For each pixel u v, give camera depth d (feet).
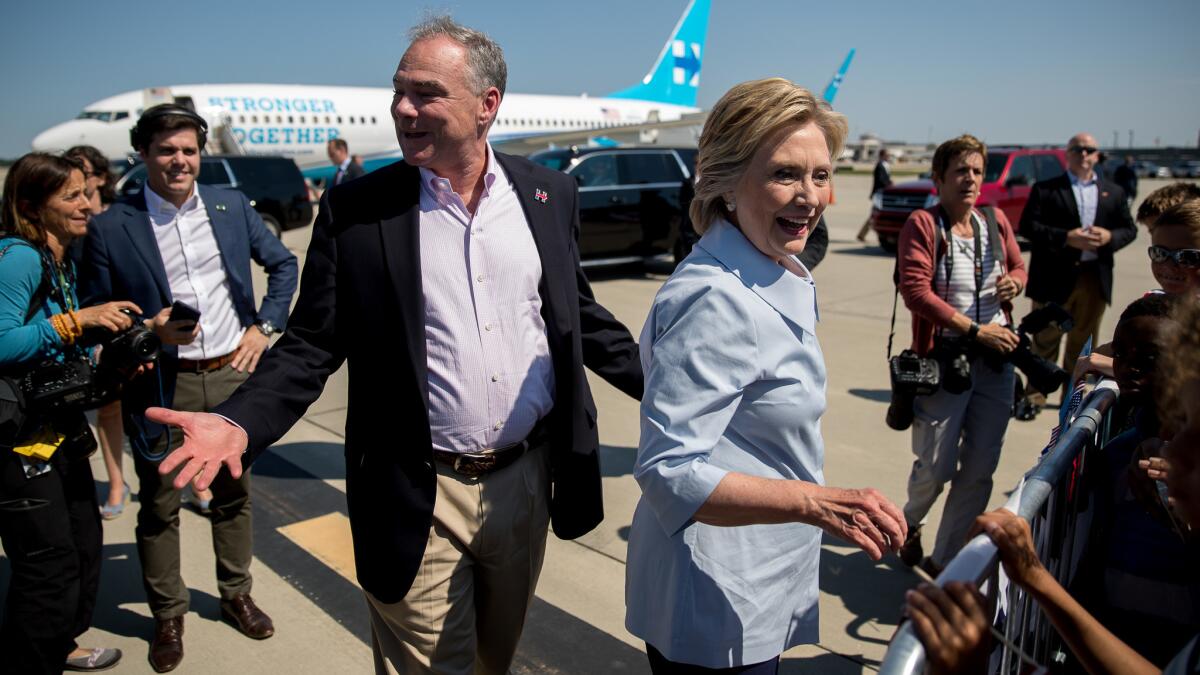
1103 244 15.26
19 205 7.30
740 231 4.60
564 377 6.20
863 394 17.93
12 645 7.29
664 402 4.24
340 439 15.43
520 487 6.07
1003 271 9.39
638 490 13.00
